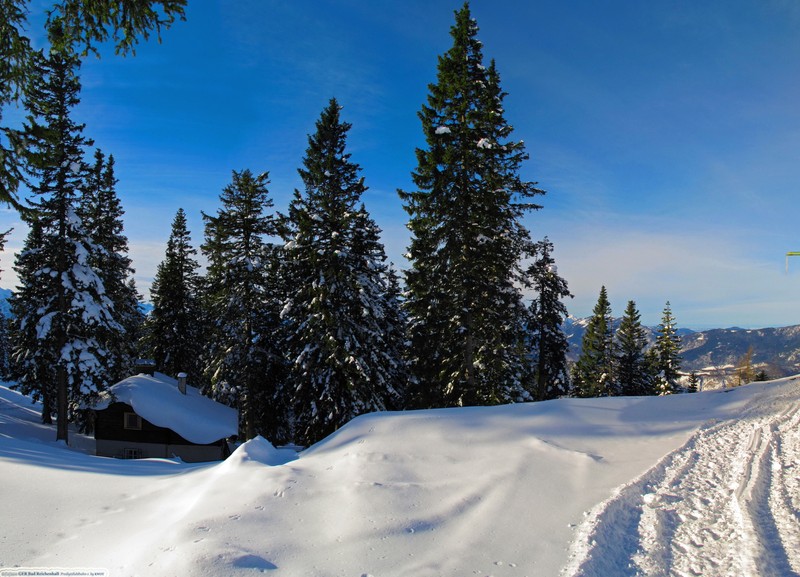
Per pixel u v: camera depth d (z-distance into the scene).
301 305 21.86
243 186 25.19
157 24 8.13
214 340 26.94
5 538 6.23
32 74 8.89
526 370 28.00
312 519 6.32
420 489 7.30
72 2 7.82
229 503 6.73
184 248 37.69
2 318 56.00
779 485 6.42
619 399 12.84
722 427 9.93
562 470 7.70
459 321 19.34
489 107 18.91
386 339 26.56
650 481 6.98
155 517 6.78
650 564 4.73
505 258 19.31
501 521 6.04
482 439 9.53
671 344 45.16
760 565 4.45
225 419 29.39
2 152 8.80
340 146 22.12
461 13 18.84
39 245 24.91
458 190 18.95
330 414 20.75
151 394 29.08
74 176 23.45
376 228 24.28
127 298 36.31
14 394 45.56
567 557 5.02
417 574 4.80
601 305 45.22
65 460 11.43
